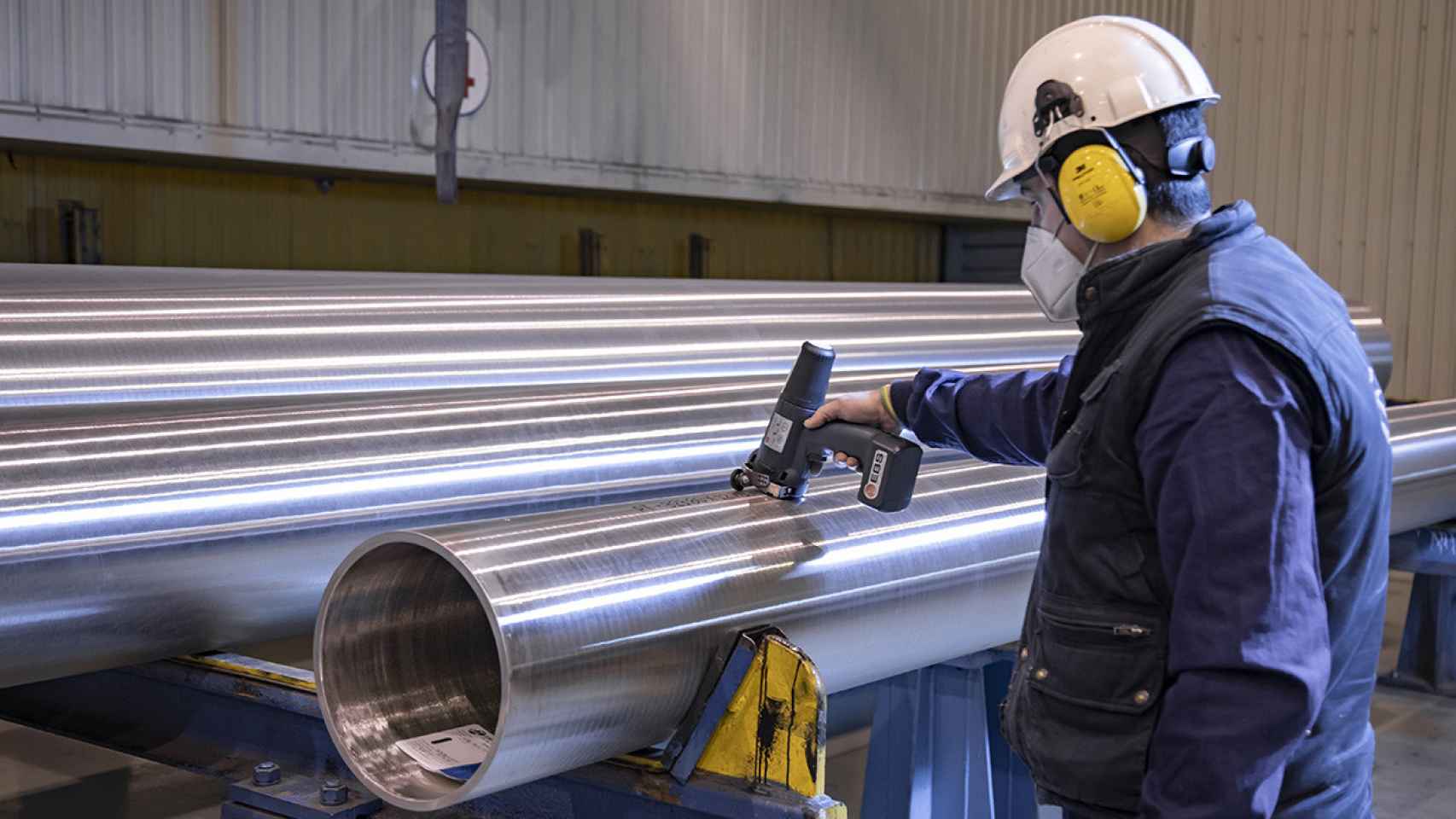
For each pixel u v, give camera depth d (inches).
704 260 236.5
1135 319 42.9
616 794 52.9
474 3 180.5
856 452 57.4
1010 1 265.7
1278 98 288.5
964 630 67.7
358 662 52.4
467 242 203.8
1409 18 271.4
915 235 283.1
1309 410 38.8
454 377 99.4
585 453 80.9
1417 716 131.0
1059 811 75.1
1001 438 56.3
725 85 215.8
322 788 55.6
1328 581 41.1
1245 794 36.7
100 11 148.6
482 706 56.2
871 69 239.3
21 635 58.4
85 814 96.8
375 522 70.6
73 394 80.7
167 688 64.9
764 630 51.1
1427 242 272.8
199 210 174.7
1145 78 43.7
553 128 192.9
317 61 168.2
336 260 189.0
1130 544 42.0
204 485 64.3
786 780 48.9
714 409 90.7
